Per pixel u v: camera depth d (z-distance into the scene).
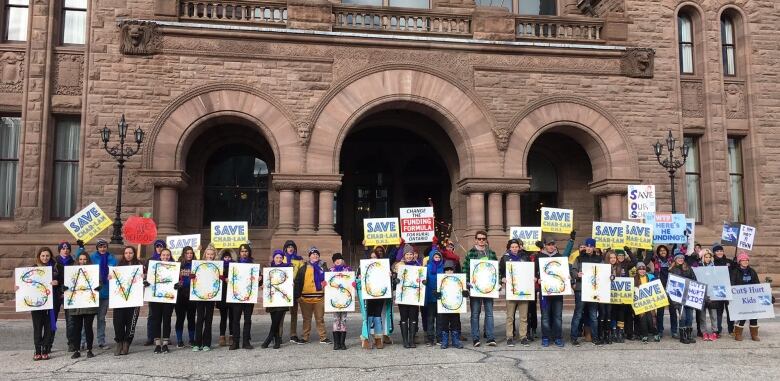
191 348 10.59
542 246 11.60
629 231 13.42
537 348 10.43
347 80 18.05
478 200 18.42
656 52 19.95
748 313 11.45
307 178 17.41
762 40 20.97
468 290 10.77
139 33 17.16
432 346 10.66
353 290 10.36
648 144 19.39
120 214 16.14
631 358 9.36
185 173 17.34
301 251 17.11
